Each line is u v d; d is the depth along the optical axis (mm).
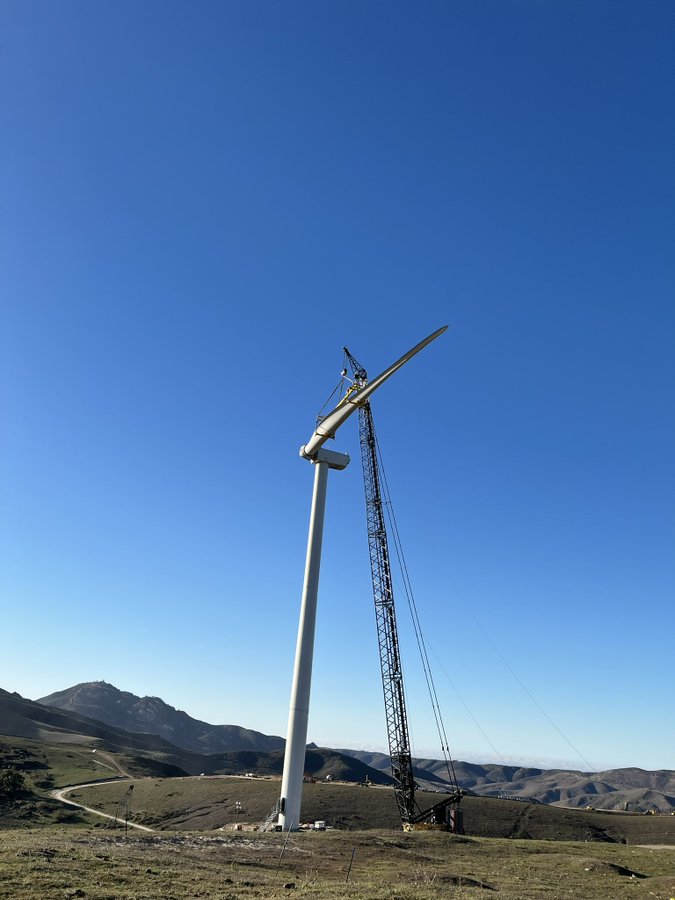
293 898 30422
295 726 83250
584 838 143750
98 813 148000
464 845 78500
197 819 140125
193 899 29203
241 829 93000
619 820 160375
